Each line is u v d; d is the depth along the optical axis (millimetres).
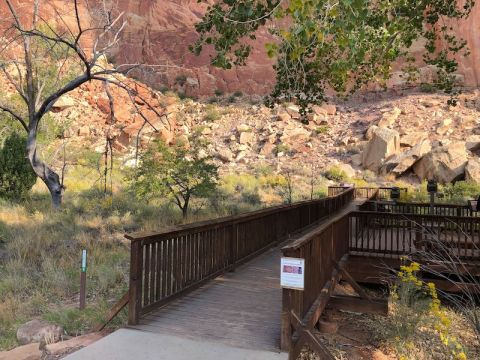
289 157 40375
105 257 9500
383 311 6410
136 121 37531
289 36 4652
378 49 9938
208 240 7238
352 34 5961
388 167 35344
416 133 38375
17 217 13703
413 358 5855
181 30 54812
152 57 52594
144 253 5637
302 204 12961
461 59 46812
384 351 5984
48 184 15375
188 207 17391
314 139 43000
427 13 10594
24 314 6250
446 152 32688
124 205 16672
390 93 48625
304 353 5172
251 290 6668
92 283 7863
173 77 53062
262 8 7438
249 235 9133
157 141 15789
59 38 12742
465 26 46781
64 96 39375
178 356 4203
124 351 4301
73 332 5453
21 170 17859
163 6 55062
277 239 10953
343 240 8750
